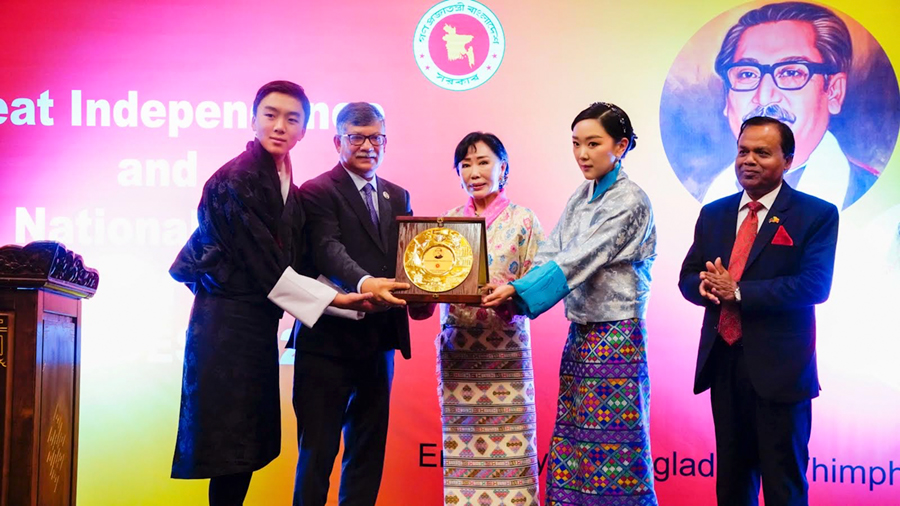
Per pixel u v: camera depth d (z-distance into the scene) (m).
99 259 4.47
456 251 3.29
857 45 4.44
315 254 3.51
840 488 4.32
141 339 4.44
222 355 3.38
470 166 3.63
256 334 3.43
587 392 3.29
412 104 4.52
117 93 4.54
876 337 4.34
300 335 3.51
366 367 3.53
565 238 3.42
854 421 4.32
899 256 4.36
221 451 3.34
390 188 3.68
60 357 3.09
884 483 4.31
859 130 4.42
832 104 4.43
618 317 3.29
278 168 3.53
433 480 4.41
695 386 3.41
